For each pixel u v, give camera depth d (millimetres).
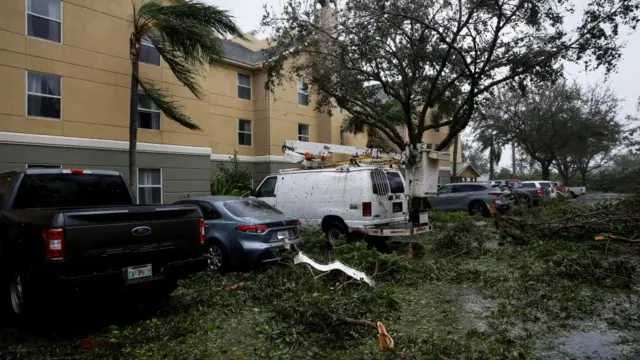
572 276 7105
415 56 14805
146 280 5152
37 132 11789
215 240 7734
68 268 4504
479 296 6285
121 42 13633
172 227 5449
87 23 12867
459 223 12141
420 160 10094
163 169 14609
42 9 12023
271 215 8070
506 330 4789
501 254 9234
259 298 5984
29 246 4754
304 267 6793
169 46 11922
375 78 15969
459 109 15758
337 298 5238
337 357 4117
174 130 14992
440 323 5109
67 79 12422
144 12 11281
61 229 4484
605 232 9953
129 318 5492
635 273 7109
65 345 4566
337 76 16484
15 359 4188
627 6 11953
